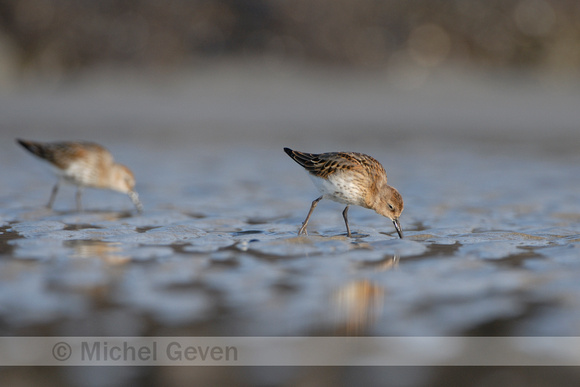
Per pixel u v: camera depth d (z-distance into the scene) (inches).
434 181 669.9
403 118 1290.6
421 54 1530.5
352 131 1144.2
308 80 1485.0
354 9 1531.7
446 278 317.1
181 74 1483.8
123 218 481.7
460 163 805.2
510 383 215.3
